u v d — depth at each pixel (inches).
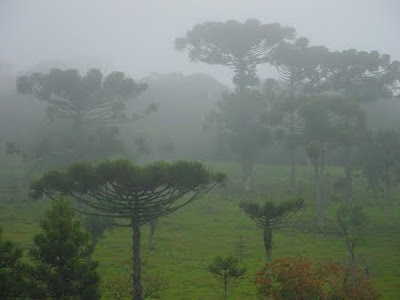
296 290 1045.2
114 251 2020.2
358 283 1111.0
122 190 1145.4
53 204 1242.0
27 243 1956.2
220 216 2591.0
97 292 1189.7
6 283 1088.8
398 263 1883.6
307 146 2488.9
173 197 1186.0
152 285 1467.8
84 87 2632.9
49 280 1159.6
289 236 2282.2
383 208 2623.0
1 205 2642.7
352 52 3011.8
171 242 2175.2
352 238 1776.6
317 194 2434.8
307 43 3134.8
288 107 2454.5
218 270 1403.8
